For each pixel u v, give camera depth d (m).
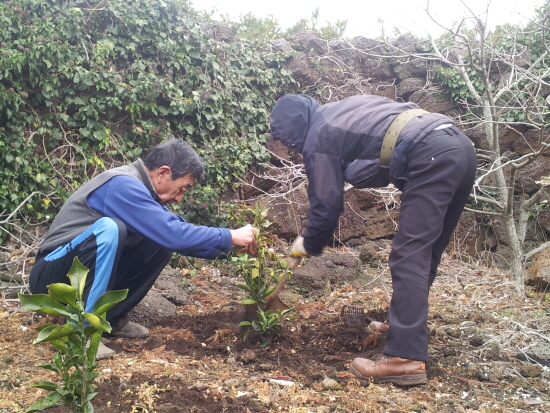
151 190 2.86
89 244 2.60
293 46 6.86
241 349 2.93
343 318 3.46
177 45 5.64
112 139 5.20
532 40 6.10
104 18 5.35
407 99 6.86
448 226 2.88
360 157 2.65
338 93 6.78
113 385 2.28
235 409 2.13
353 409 2.23
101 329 1.61
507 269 5.84
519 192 6.00
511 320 3.60
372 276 5.09
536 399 2.44
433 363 2.80
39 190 4.88
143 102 5.33
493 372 2.70
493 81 6.29
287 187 5.61
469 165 2.61
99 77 5.05
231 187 5.85
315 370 2.64
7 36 4.66
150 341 3.00
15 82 4.71
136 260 3.02
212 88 5.74
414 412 2.22
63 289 1.60
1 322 3.28
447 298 4.48
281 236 5.63
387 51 6.99
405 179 2.58
